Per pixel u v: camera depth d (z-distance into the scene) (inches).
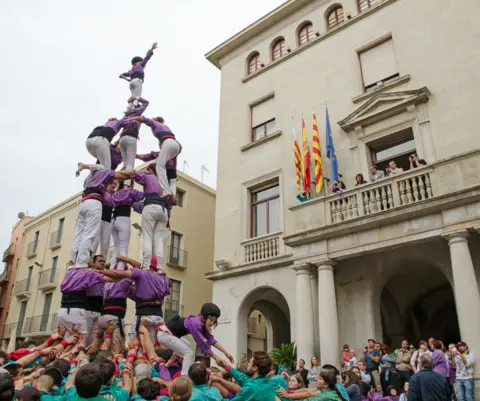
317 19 748.6
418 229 443.8
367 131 611.8
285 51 783.7
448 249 485.1
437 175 442.6
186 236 990.4
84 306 270.7
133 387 183.8
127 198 317.1
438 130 546.6
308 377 461.4
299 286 526.9
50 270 1135.0
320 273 510.0
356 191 505.0
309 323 510.0
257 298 682.8
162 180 322.7
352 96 654.5
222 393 193.0
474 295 393.4
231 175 773.3
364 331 518.9
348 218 503.5
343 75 675.4
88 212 288.0
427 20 603.8
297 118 711.7
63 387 174.6
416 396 256.2
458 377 367.2
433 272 583.2
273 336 789.9
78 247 286.0
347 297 544.1
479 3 561.3
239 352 642.2
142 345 249.0
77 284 266.5
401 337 607.2
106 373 162.1
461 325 390.6
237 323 657.0
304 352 501.7
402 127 575.5
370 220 472.7
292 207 558.6
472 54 548.1
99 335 273.0
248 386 173.8
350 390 294.2
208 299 1000.9
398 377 413.1
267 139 737.6
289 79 748.6
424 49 594.6
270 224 705.6
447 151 532.1
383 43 649.6
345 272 555.8
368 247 475.5
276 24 810.8
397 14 639.1
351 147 621.9
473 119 524.1
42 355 231.5
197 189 1064.2
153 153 362.3
